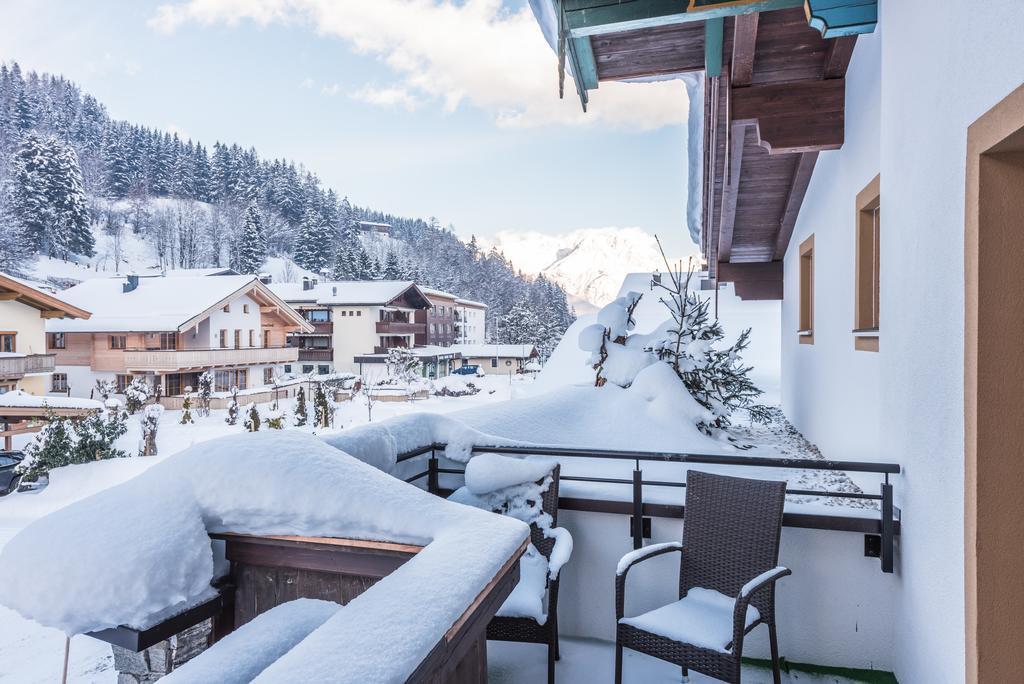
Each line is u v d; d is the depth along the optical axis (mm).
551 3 3734
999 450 2059
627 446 4812
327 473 1863
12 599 1543
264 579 1905
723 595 2943
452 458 3656
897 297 3045
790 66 4961
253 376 34250
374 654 1081
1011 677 2055
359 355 43031
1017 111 1789
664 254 6734
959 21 2250
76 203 73750
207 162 112500
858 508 3281
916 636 2770
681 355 6254
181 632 1806
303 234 95250
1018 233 2035
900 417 3018
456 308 64125
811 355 6469
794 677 3102
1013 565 2047
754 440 6746
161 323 28688
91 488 12648
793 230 7879
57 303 21688
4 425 19266
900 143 2971
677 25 4496
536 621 2775
